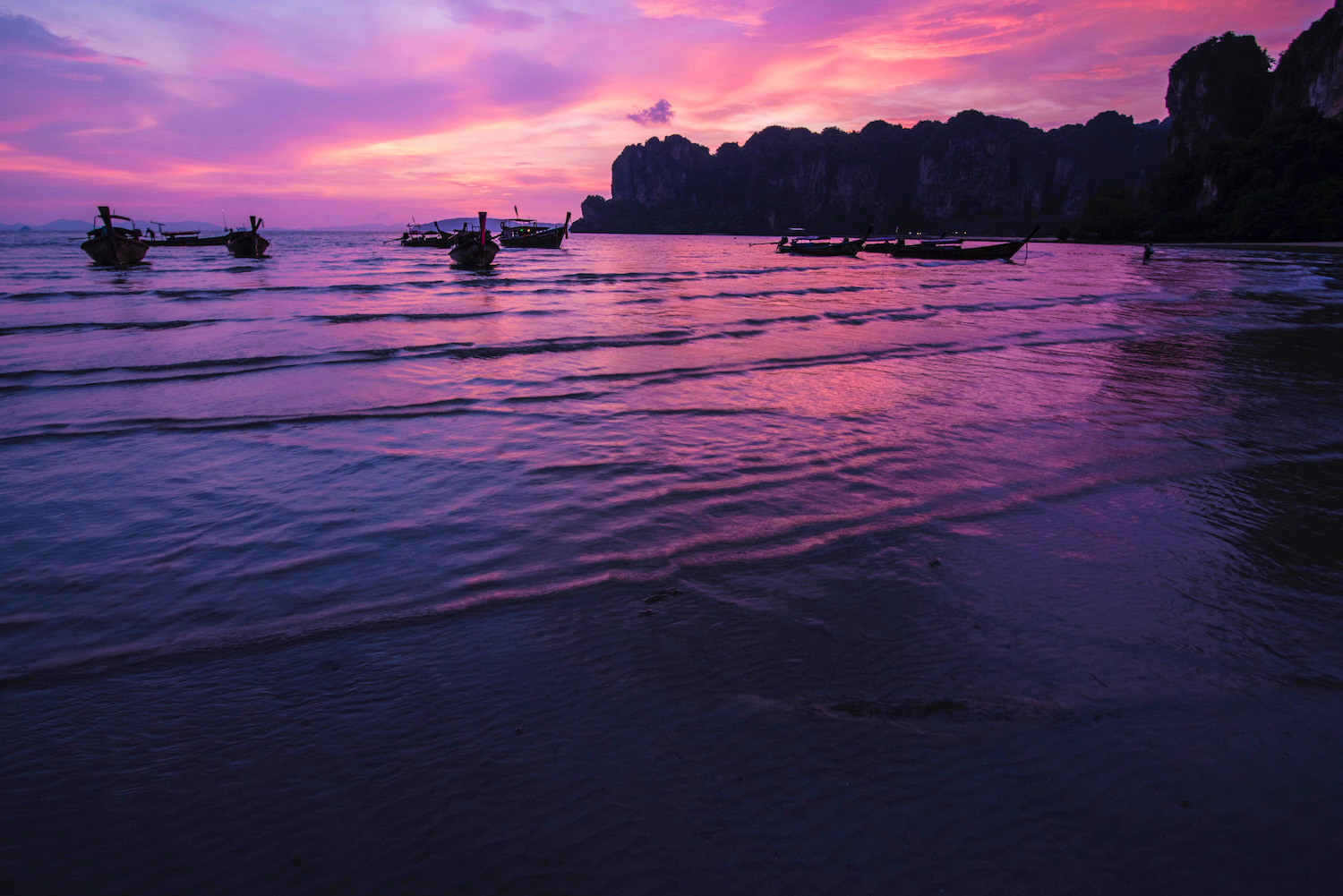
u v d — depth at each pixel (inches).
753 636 154.6
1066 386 412.5
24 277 1366.9
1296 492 244.4
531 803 108.3
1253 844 100.8
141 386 399.9
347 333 614.5
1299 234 3769.7
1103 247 4200.3
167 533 209.2
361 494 240.1
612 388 403.5
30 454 279.6
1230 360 502.9
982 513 224.1
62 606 167.9
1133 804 108.0
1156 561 191.2
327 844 101.0
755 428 321.4
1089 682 138.1
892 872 96.3
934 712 129.3
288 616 163.8
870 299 1002.7
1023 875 95.9
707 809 107.2
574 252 3454.7
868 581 179.8
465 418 336.8
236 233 2253.9
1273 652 149.2
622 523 216.4
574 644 151.6
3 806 107.0
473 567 187.5
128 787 111.3
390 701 133.1
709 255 3036.4
